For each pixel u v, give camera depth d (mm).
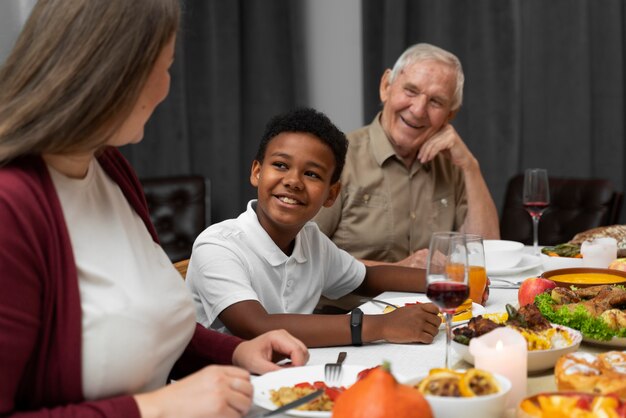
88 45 936
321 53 4125
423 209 2758
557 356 1258
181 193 3561
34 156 1010
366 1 3855
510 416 1052
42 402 1011
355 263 2033
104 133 969
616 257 2170
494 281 2084
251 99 4098
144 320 1063
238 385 1035
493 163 3756
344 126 4133
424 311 1507
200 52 4055
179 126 4059
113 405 968
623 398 1055
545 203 2492
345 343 1485
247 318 1551
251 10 4035
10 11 2824
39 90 936
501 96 3711
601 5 3615
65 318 995
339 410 901
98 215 1103
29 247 953
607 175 3691
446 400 954
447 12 3740
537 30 3701
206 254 1681
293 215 1707
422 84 2604
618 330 1387
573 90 3674
